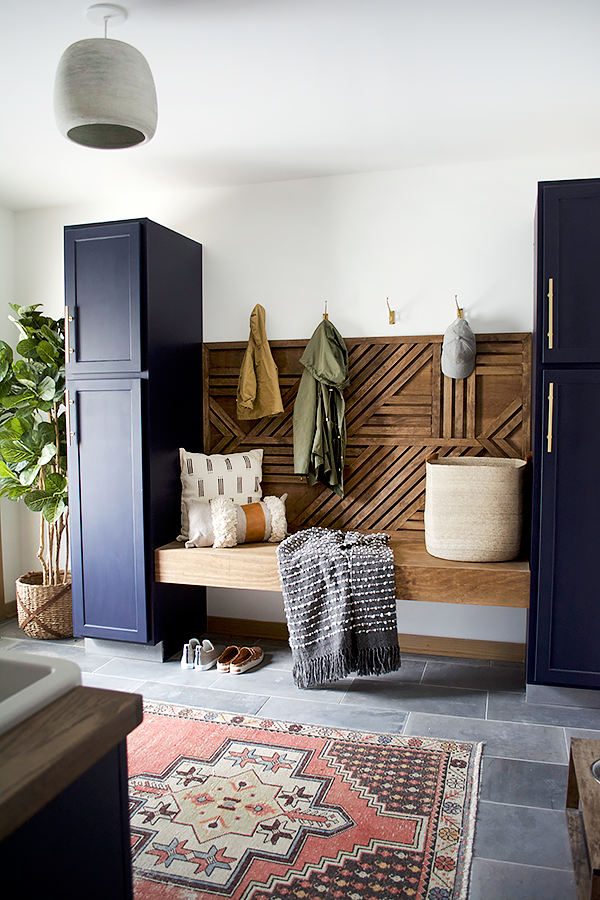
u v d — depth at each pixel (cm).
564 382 301
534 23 238
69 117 230
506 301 370
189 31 242
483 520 328
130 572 366
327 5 227
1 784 85
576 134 332
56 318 456
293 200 401
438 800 235
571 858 205
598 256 295
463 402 376
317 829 218
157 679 349
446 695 328
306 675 327
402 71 271
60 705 109
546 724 296
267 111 308
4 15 230
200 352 418
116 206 434
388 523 391
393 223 385
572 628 307
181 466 386
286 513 407
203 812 228
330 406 383
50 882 99
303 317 402
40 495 400
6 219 454
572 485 303
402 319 385
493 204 370
